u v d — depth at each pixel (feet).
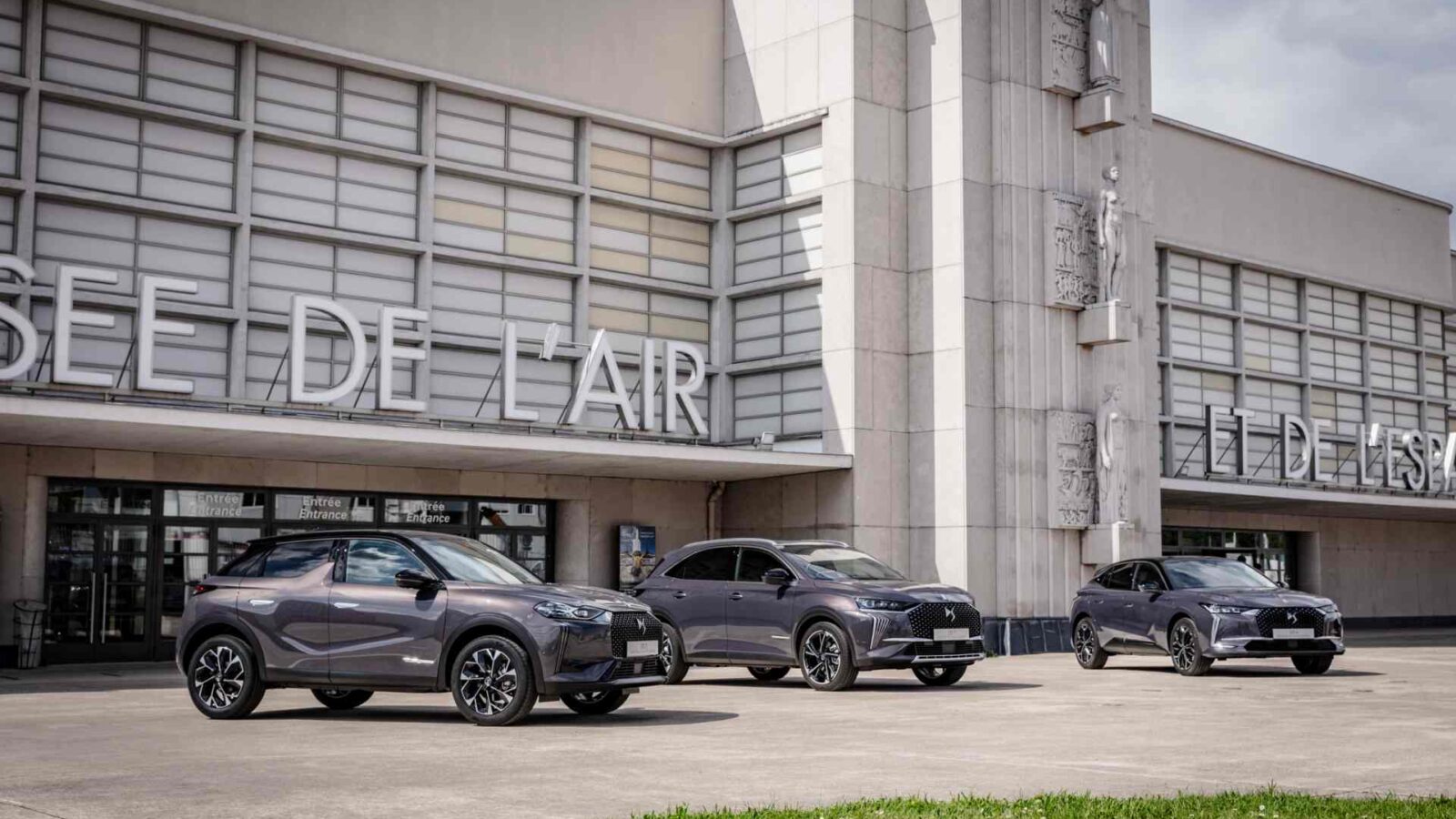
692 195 104.12
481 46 92.79
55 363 67.31
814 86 98.37
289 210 85.81
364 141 88.79
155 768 31.30
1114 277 98.12
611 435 96.68
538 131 96.48
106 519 77.66
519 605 41.11
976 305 94.17
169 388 70.90
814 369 98.32
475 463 86.12
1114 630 70.28
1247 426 117.39
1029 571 93.71
